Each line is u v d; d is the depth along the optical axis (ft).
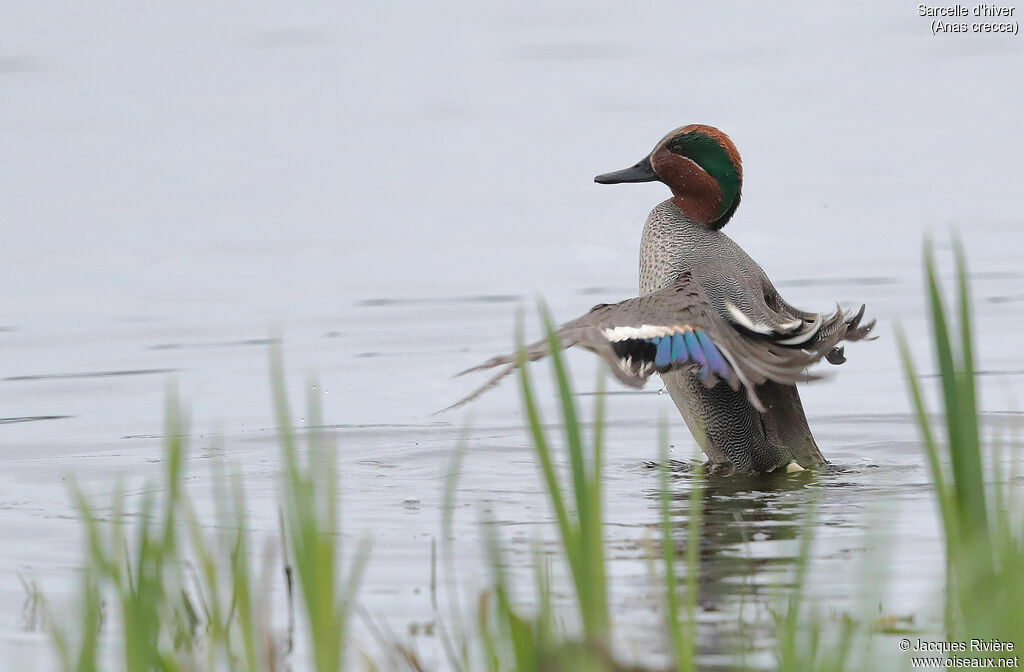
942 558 25.52
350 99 91.91
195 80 96.89
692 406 35.19
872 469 35.04
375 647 21.62
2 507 31.48
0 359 48.83
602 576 17.13
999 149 75.10
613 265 60.13
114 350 49.65
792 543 27.02
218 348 49.67
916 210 66.08
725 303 34.55
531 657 17.61
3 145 80.89
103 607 22.74
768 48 98.84
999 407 40.70
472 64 100.42
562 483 33.45
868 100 85.40
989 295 54.13
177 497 18.89
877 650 19.83
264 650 19.44
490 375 46.09
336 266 60.29
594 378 46.11
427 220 67.15
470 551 26.71
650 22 109.09
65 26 108.99
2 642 22.35
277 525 29.09
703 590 23.93
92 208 69.36
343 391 44.42
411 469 35.35
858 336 32.30
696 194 37.50
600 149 78.07
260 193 72.08
